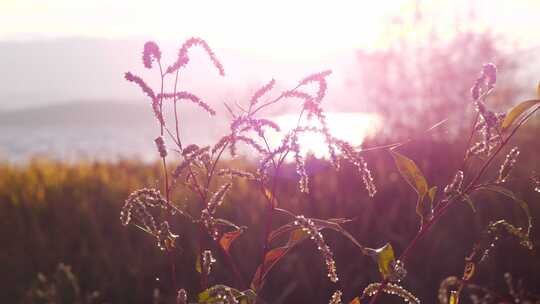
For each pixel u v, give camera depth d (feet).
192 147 4.33
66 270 15.26
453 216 15.78
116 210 21.08
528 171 16.56
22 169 30.50
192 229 16.61
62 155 36.19
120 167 31.24
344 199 16.93
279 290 14.79
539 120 23.02
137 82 4.27
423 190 4.61
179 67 4.32
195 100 4.32
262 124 4.23
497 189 4.55
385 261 4.32
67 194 24.43
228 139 4.36
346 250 15.52
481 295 11.42
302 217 4.29
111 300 16.01
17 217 21.26
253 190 18.85
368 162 18.71
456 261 14.12
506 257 13.84
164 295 15.29
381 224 15.80
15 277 17.47
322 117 4.09
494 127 4.44
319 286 14.83
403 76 24.25
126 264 16.87
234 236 4.65
